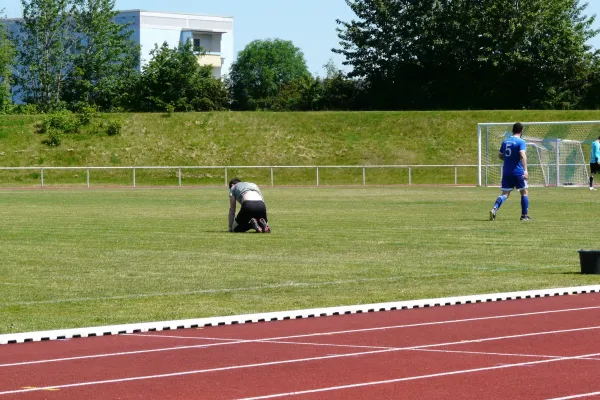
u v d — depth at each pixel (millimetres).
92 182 74062
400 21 109500
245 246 25172
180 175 69875
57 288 17625
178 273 19719
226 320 14070
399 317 14500
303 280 18578
